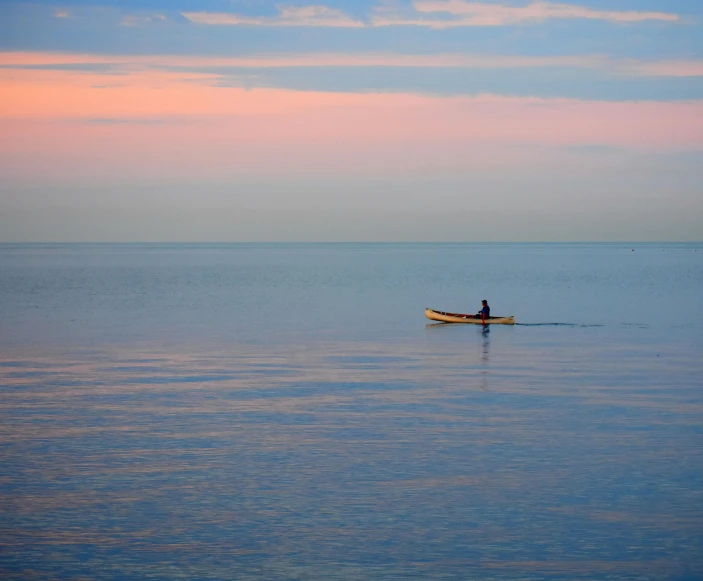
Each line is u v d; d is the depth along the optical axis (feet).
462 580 58.65
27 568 60.29
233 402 109.81
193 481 77.51
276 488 75.66
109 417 101.30
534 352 155.22
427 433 93.45
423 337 179.73
